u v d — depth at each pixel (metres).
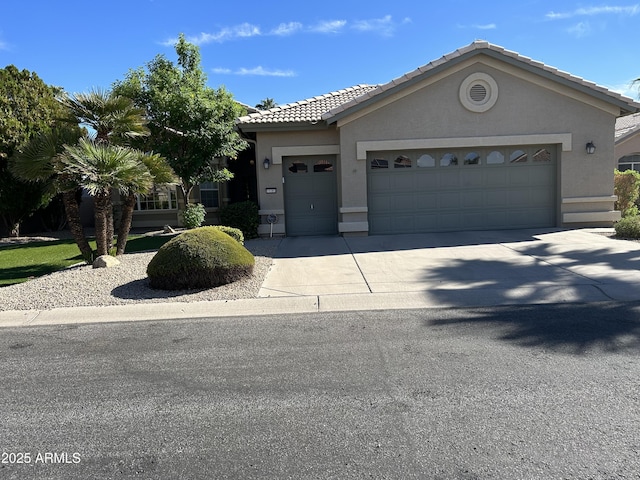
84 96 9.71
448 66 12.66
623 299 6.62
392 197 13.52
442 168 13.42
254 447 3.22
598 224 13.38
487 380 4.12
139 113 10.41
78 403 3.96
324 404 3.80
